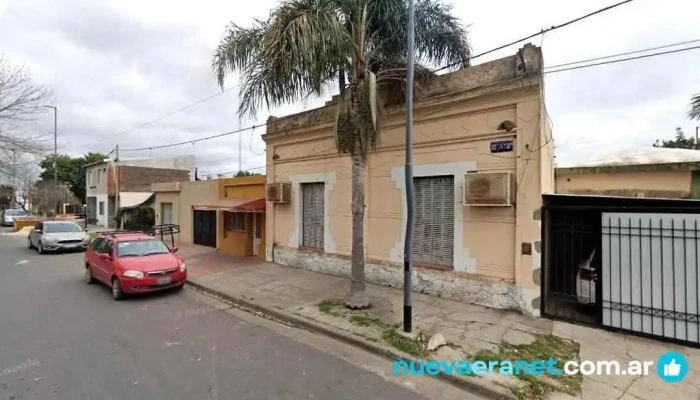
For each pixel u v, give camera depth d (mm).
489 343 5441
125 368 4824
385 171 8898
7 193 47094
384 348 5375
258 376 4637
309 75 6336
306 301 7816
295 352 5449
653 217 5703
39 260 14594
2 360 5066
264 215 13109
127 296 8852
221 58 7086
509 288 6836
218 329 6480
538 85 6465
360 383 4492
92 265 9984
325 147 10414
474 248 7363
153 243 9859
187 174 34969
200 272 11195
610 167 8938
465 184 7164
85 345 5637
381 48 7586
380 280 8938
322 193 10719
